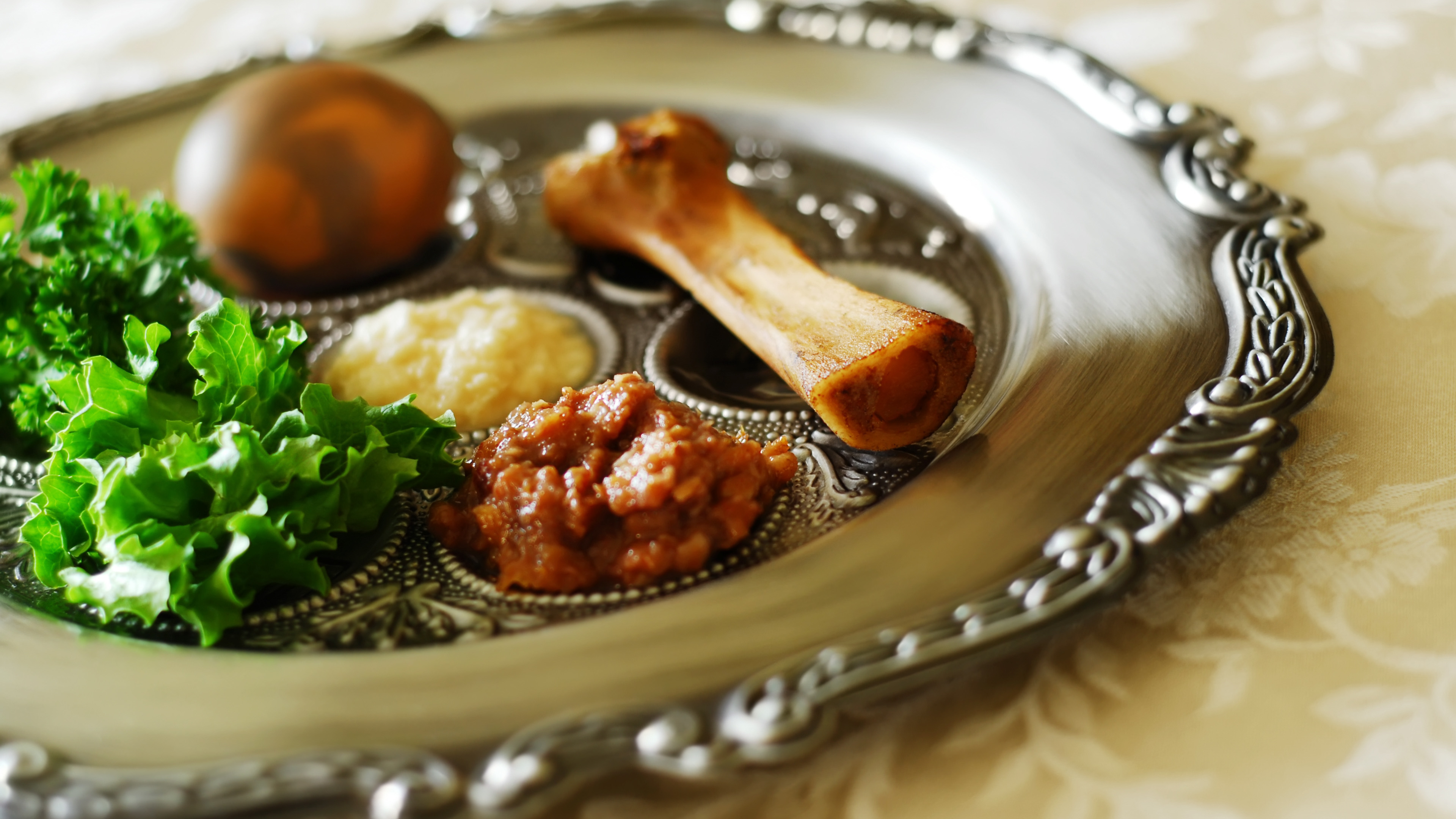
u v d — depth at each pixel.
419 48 0.51
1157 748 0.34
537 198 0.47
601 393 0.38
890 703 0.35
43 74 0.55
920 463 0.38
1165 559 0.36
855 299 0.39
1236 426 0.36
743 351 0.42
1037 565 0.35
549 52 0.50
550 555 0.37
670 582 0.37
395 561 0.37
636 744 0.33
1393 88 0.45
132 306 0.41
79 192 0.41
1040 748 0.34
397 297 0.44
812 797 0.34
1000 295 0.42
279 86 0.44
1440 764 0.34
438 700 0.34
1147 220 0.41
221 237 0.44
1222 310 0.38
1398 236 0.42
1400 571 0.35
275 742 0.34
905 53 0.47
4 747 0.34
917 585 0.35
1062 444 0.37
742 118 0.47
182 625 0.36
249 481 0.36
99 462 0.37
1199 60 0.48
